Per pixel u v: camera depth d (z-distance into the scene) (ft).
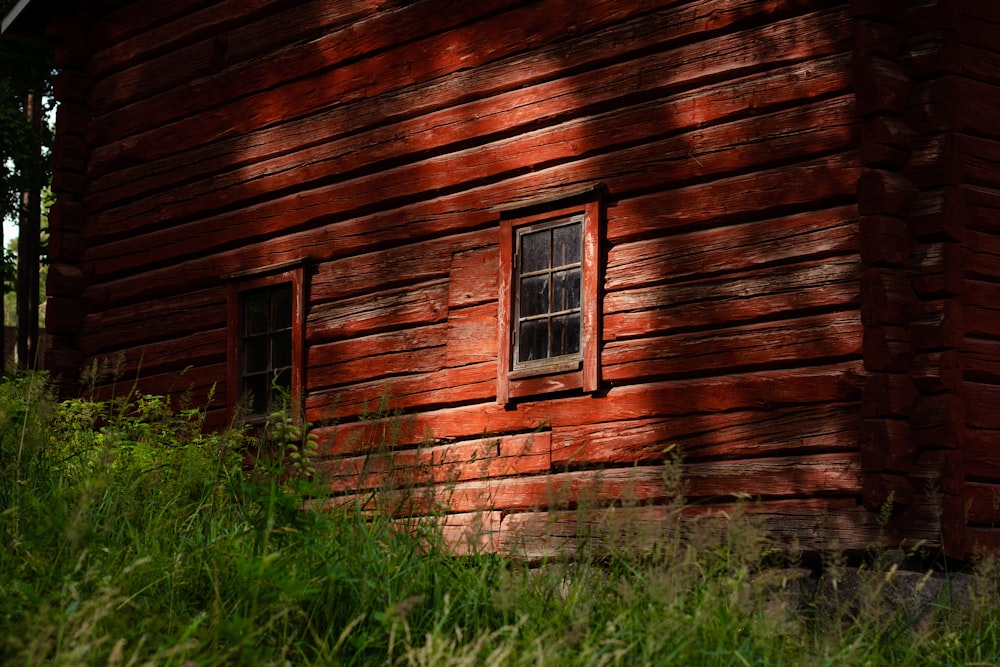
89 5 37.14
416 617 16.15
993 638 18.01
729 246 23.44
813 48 22.75
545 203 26.35
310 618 15.72
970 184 22.00
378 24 30.07
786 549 20.95
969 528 20.95
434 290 28.37
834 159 22.33
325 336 30.30
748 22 23.72
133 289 34.83
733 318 23.16
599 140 25.66
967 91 22.04
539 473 25.63
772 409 22.38
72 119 36.70
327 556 16.60
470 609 16.46
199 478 20.83
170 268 34.12
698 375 23.62
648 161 24.84
